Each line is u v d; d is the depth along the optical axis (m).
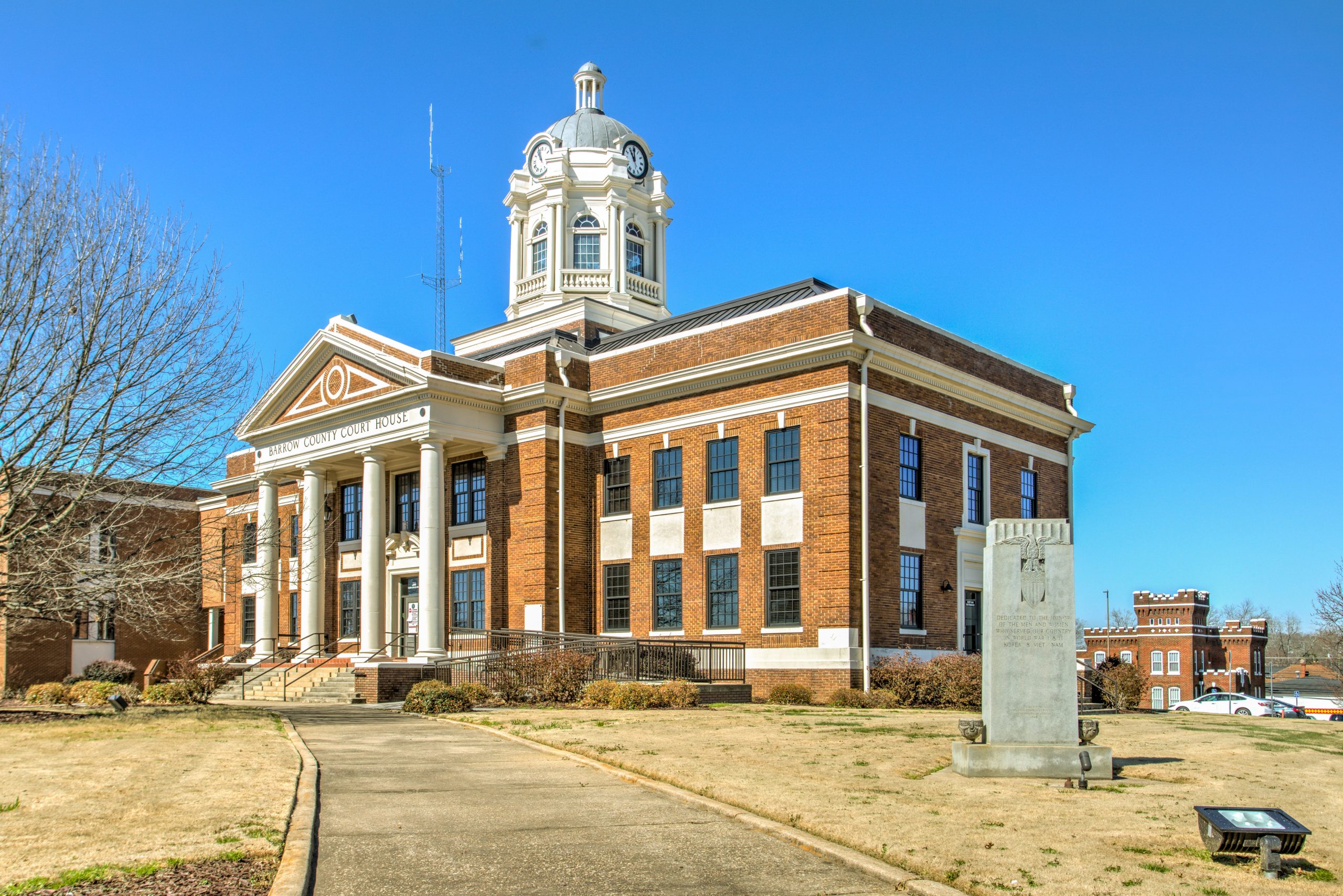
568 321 48.47
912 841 11.30
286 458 45.12
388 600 44.59
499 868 10.52
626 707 27.58
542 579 38.16
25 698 35.47
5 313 23.75
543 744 19.80
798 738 20.14
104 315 24.83
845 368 33.34
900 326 35.69
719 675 34.44
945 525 36.88
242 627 53.91
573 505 39.56
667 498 38.00
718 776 15.27
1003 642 15.88
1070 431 44.44
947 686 30.92
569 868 10.58
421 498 38.78
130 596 26.12
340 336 42.56
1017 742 15.62
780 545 34.31
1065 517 43.91
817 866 10.71
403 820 12.55
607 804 13.67
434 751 18.88
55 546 25.81
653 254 53.94
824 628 32.78
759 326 35.66
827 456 33.38
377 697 33.69
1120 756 17.92
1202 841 11.30
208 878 9.55
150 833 11.07
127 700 31.52
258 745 18.83
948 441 37.56
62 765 15.91
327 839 11.56
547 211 52.00
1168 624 85.19
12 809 12.26
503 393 40.31
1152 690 84.94
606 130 54.41
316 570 43.47
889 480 34.56
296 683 39.72
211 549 28.56
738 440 36.03
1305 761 17.62
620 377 39.81
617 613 38.78
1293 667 115.25
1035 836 11.56
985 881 9.92
